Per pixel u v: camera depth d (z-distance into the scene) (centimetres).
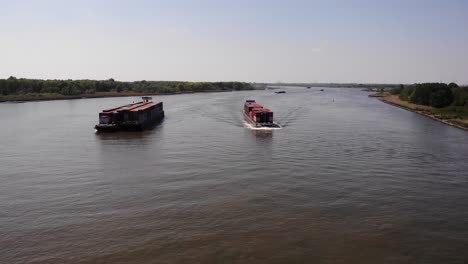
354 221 2541
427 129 6938
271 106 12325
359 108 12000
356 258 2052
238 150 4809
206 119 8512
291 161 4209
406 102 14200
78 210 2734
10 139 5672
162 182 3394
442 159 4375
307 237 2295
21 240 2270
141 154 4562
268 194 3067
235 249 2138
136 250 2130
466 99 11200
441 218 2609
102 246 2181
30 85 16875
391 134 6266
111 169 3850
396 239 2283
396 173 3747
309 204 2848
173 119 8531
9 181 3456
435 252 2131
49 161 4212
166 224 2478
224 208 2755
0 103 13400
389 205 2848
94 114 9456
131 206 2803
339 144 5278
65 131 6494
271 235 2317
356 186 3303
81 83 18962
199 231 2372
